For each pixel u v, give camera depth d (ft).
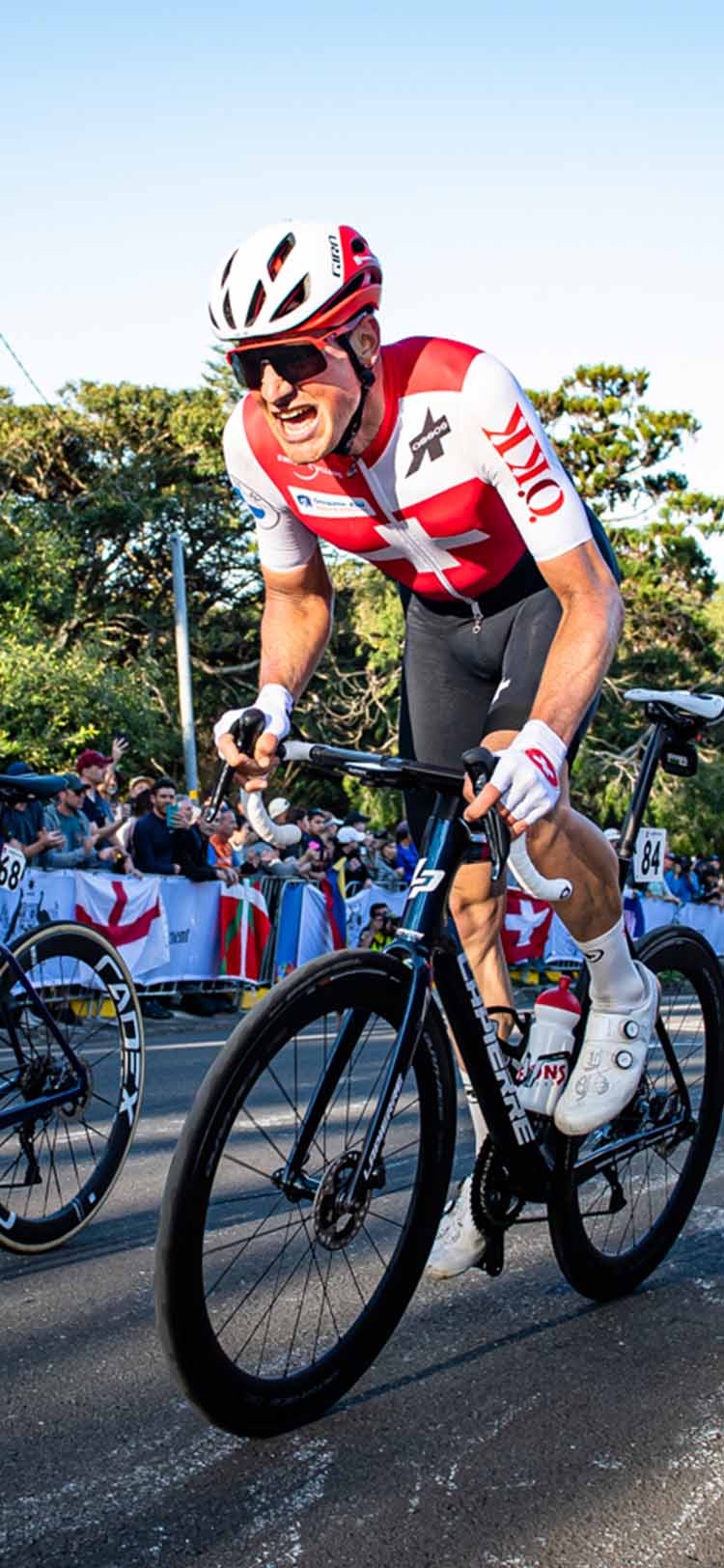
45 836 21.91
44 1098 9.09
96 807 25.31
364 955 6.06
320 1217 6.00
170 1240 5.30
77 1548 4.92
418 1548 4.95
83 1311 7.75
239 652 106.63
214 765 101.96
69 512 101.96
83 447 107.65
